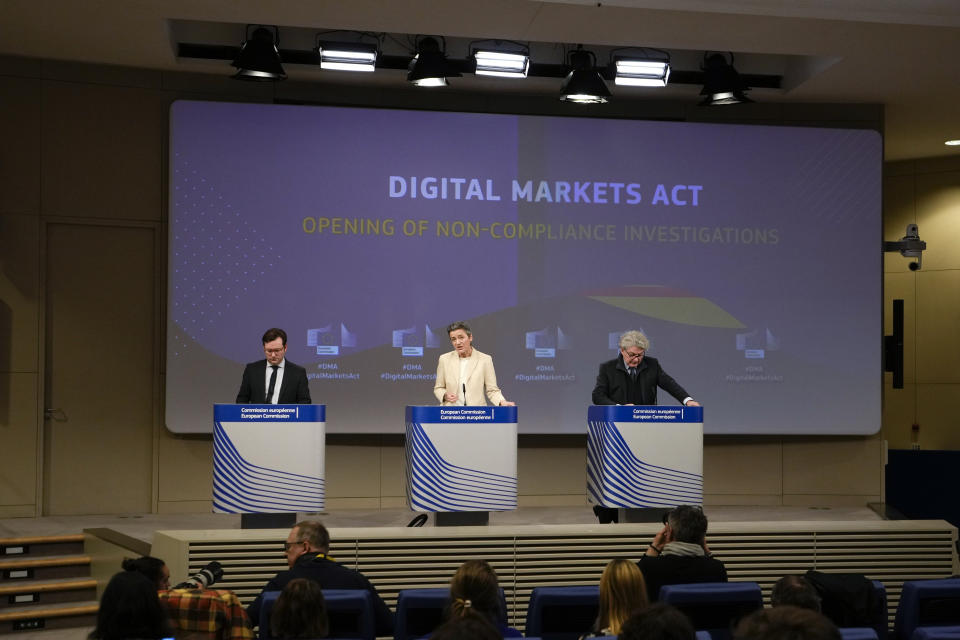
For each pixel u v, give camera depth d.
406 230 9.62
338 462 9.64
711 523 6.64
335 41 8.87
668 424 6.63
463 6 7.95
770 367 10.02
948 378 12.41
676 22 8.25
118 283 9.34
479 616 2.53
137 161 9.38
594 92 8.84
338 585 4.70
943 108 10.55
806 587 3.77
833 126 10.41
